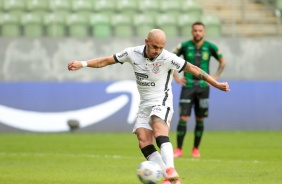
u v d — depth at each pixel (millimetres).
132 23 74750
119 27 74125
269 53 68375
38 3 76062
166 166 25500
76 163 38625
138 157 42156
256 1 79188
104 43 67062
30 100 63594
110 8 77125
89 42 66938
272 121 65812
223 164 37844
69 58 66688
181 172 34094
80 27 73625
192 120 65875
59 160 40312
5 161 39719
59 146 50375
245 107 65750
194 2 78562
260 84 66000
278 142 53656
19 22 73750
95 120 64062
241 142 53906
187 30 74750
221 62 44844
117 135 61125
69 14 75188
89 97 64250
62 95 64062
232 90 65688
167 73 26984
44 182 29625
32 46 66500
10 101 63344
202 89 43469
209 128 65312
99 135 61250
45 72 66500
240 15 77875
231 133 63625
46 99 63812
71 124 63000
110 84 64375
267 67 68250
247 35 76125
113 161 39750
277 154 43969
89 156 42750
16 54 66188
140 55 26766
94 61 27188
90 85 64312
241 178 31484
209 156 43094
